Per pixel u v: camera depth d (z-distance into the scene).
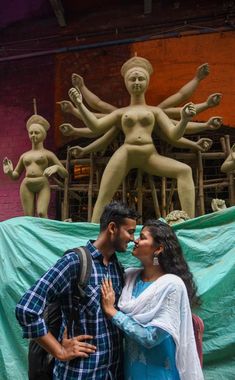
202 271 3.10
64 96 6.64
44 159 4.86
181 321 1.83
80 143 6.36
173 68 6.36
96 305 1.87
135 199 5.19
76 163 5.18
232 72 6.18
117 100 6.44
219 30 6.34
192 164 5.19
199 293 2.93
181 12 6.59
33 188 4.83
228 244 3.13
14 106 6.81
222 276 2.97
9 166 4.88
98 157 5.04
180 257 2.03
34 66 6.91
